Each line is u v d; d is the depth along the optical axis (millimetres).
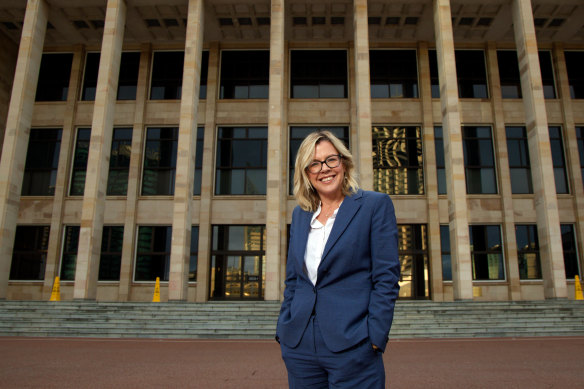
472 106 28406
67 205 27375
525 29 23938
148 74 29156
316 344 2031
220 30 27906
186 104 23156
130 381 6738
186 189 22203
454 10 25938
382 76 29047
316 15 26391
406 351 10836
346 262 2115
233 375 7348
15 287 26578
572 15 26375
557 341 13180
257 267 26609
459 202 21906
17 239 27422
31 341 13305
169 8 25750
